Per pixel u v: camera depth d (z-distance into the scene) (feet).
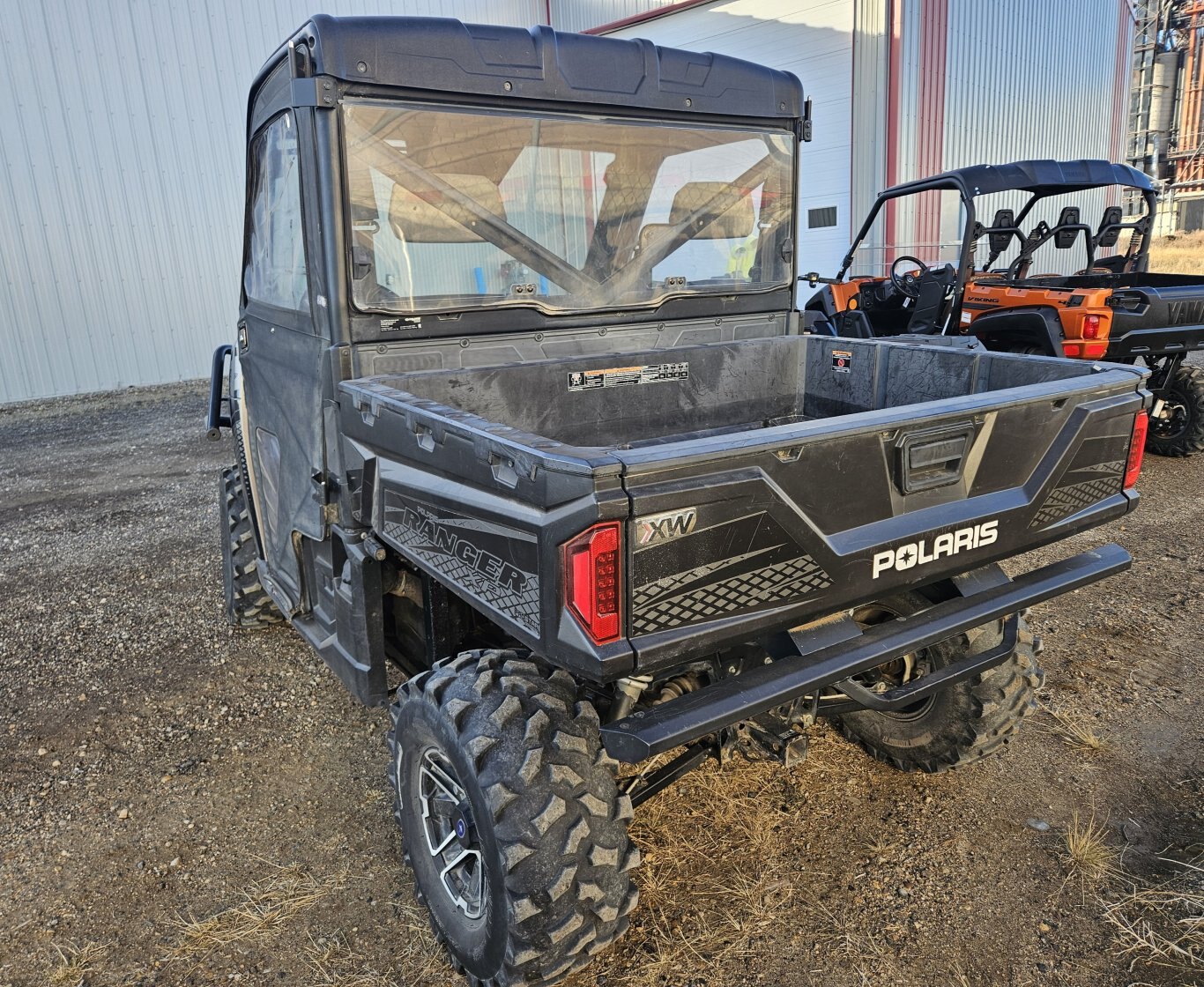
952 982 6.77
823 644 6.41
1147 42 78.95
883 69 35.45
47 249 34.09
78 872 8.34
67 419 33.01
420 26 7.93
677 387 10.19
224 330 38.81
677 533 5.25
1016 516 7.04
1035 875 7.86
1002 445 6.88
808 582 5.94
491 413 8.79
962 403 6.59
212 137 37.27
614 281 9.68
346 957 7.21
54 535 18.81
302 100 7.60
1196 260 59.00
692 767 7.64
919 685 7.20
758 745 7.67
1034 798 8.93
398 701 7.29
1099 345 19.20
